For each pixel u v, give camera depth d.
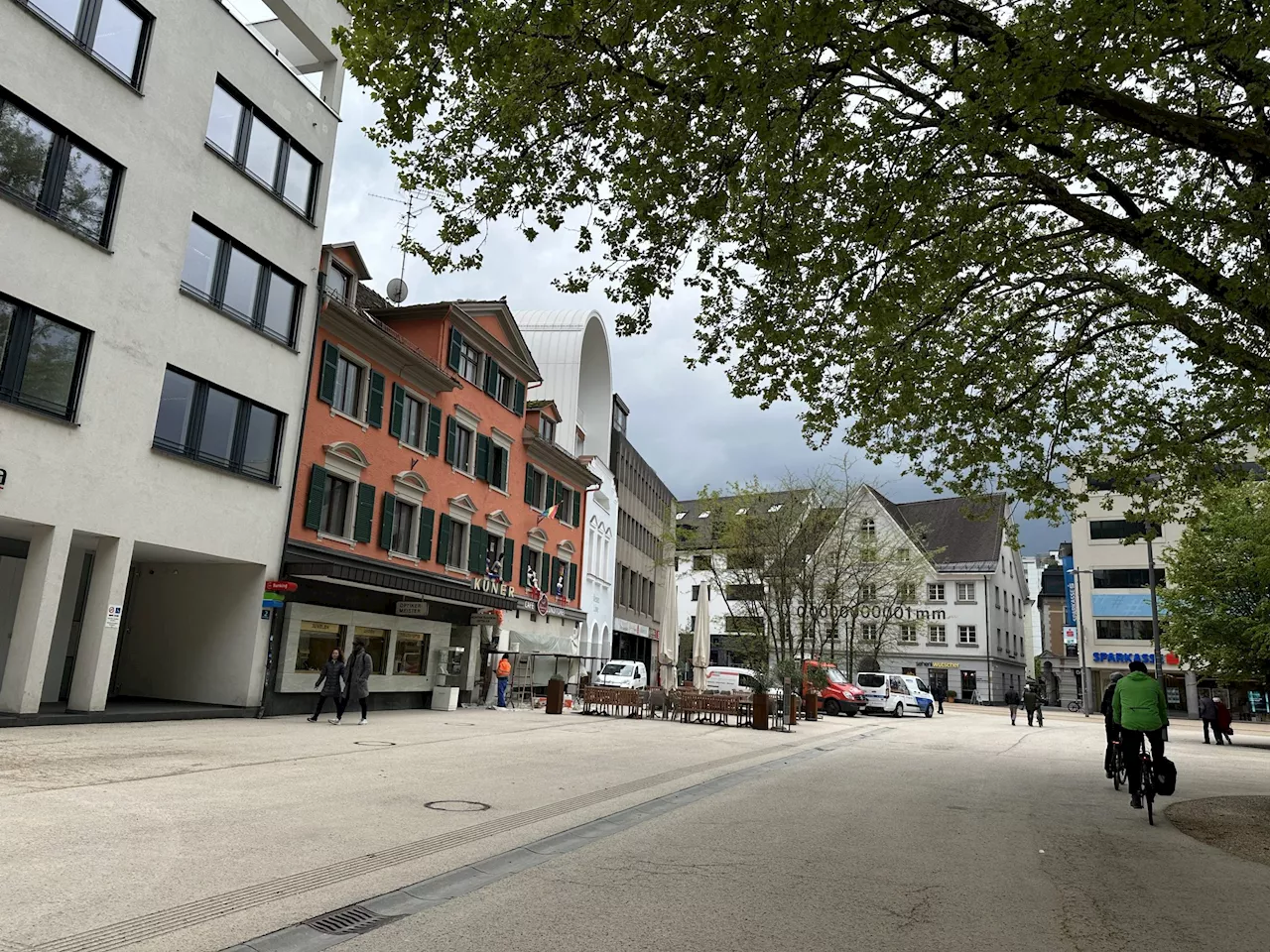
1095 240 12.71
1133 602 59.12
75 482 14.96
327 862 6.55
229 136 18.64
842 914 5.80
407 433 26.11
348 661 21.05
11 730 13.57
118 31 15.89
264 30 23.09
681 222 9.91
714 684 38.38
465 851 7.18
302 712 20.81
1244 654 28.56
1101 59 7.00
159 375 16.70
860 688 42.38
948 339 13.75
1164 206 10.61
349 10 7.88
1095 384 14.52
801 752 18.36
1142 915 6.12
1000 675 71.06
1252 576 28.42
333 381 22.12
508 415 32.94
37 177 14.38
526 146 9.59
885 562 46.41
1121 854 8.37
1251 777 17.06
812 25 6.99
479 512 30.38
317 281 21.33
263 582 19.50
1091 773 16.22
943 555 72.19
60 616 18.36
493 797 9.95
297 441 20.58
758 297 11.14
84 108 15.09
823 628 55.50
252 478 19.20
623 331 10.41
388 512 24.59
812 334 11.54
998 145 8.39
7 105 13.85
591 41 8.20
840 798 11.41
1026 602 88.81
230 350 18.56
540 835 7.98
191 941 4.69
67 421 14.81
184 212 17.28
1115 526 60.44
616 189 9.91
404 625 25.12
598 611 44.34
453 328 28.44
